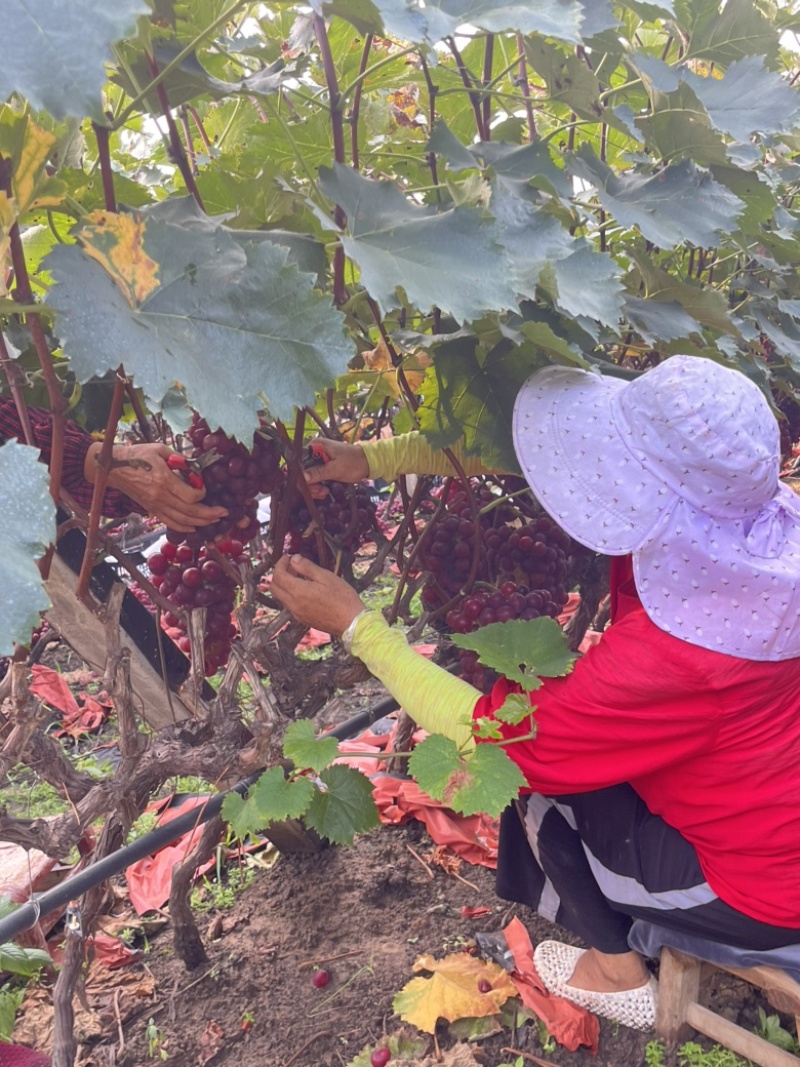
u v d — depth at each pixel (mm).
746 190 2143
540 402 1837
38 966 2324
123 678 1895
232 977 2494
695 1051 2117
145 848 2084
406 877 2770
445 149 1760
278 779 1816
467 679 2283
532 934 2531
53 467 1581
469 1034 2264
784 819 1786
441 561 2375
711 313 2086
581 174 1946
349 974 2457
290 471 1934
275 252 1342
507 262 1455
